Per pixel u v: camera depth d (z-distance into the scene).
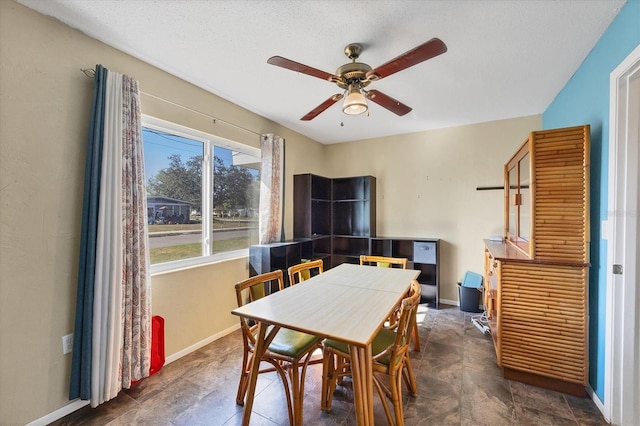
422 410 1.75
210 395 1.91
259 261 3.07
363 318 1.44
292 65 1.65
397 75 2.37
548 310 1.92
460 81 2.48
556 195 1.90
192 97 2.55
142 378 2.03
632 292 1.57
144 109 2.17
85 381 1.71
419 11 1.62
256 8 1.60
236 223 3.10
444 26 1.75
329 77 1.81
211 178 2.77
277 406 1.81
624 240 1.59
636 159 1.57
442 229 3.86
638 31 1.42
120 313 1.83
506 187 3.19
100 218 1.77
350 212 4.56
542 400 1.83
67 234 1.74
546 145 1.93
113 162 1.83
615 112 1.61
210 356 2.42
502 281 2.07
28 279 1.58
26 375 1.57
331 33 1.82
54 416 1.67
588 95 2.01
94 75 1.83
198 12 1.64
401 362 1.61
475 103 2.98
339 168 4.64
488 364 2.26
